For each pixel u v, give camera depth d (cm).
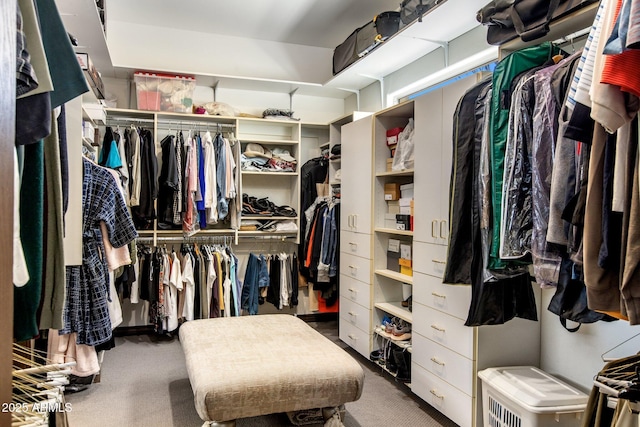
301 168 479
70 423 251
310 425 258
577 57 157
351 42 401
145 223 411
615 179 120
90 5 267
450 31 313
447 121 257
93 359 286
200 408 197
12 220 57
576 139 130
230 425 203
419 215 282
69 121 216
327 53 511
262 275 445
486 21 210
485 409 224
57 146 112
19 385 124
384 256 350
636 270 117
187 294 400
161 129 452
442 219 259
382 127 347
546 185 162
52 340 277
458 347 243
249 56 480
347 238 388
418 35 321
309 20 429
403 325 325
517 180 173
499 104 186
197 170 405
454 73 340
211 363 219
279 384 205
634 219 116
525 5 185
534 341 242
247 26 446
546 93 162
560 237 149
